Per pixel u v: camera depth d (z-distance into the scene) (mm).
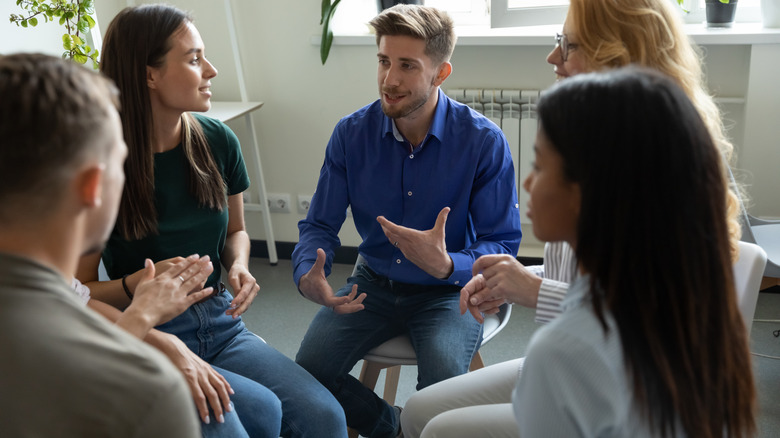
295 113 3305
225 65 3293
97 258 1670
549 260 1593
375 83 3158
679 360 852
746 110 2869
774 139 2869
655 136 825
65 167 748
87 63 2609
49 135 730
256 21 3184
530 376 886
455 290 1962
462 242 2012
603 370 839
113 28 1618
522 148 3154
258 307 3100
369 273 2047
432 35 1808
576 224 900
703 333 863
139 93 1611
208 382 1486
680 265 842
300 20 3143
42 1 2307
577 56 1519
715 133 1448
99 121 774
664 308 850
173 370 795
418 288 1959
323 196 2039
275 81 3268
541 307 1429
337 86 3207
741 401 942
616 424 847
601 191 846
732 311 916
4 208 742
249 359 1712
